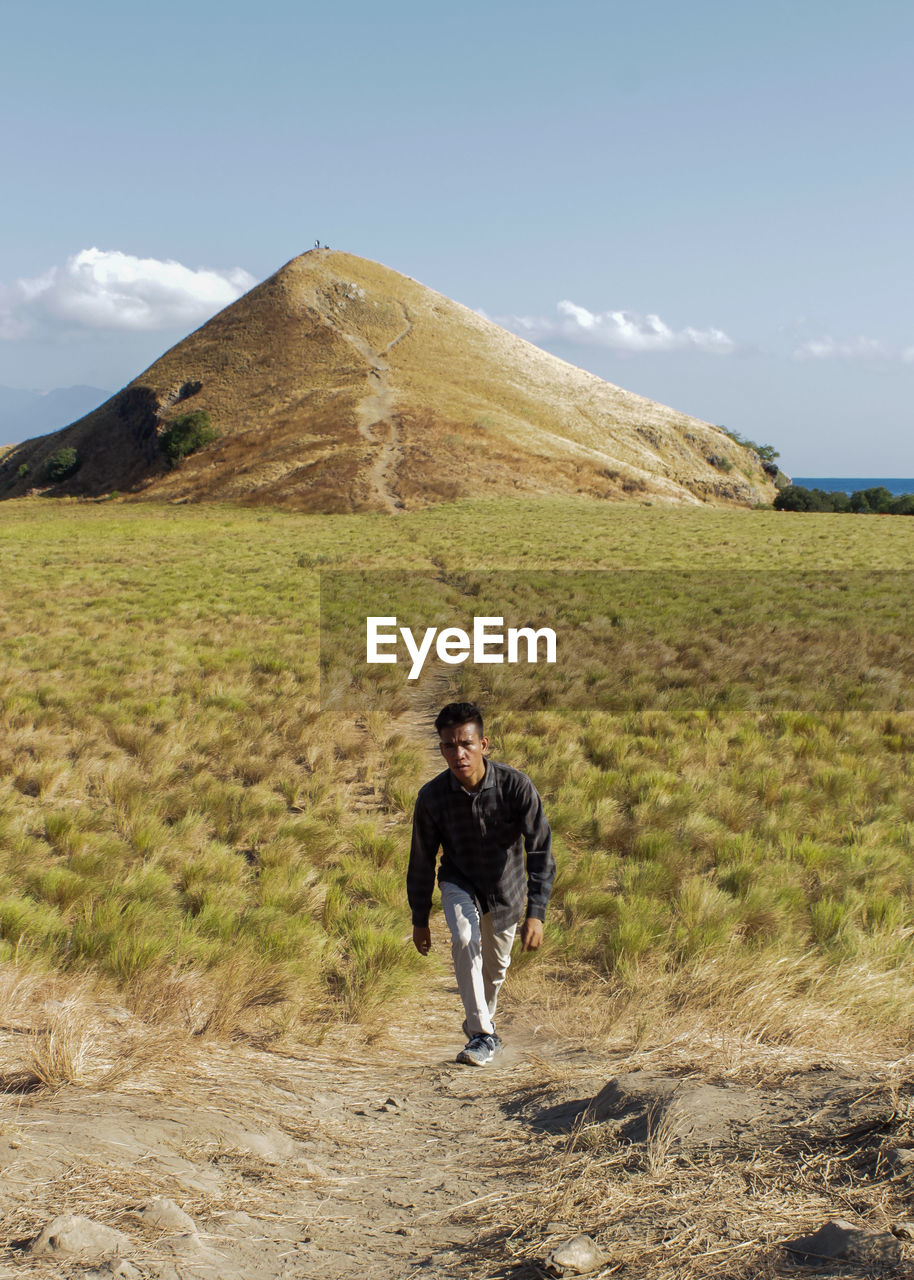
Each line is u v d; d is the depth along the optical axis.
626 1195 2.46
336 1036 4.71
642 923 5.84
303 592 25.84
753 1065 3.66
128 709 12.04
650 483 81.12
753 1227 2.13
